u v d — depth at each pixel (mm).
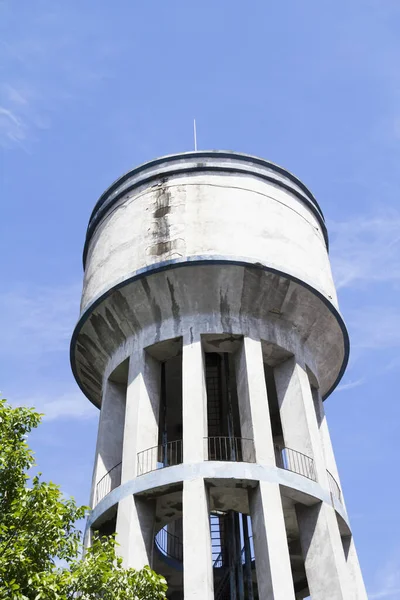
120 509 18000
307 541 18297
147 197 23016
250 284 20766
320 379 23438
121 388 22188
